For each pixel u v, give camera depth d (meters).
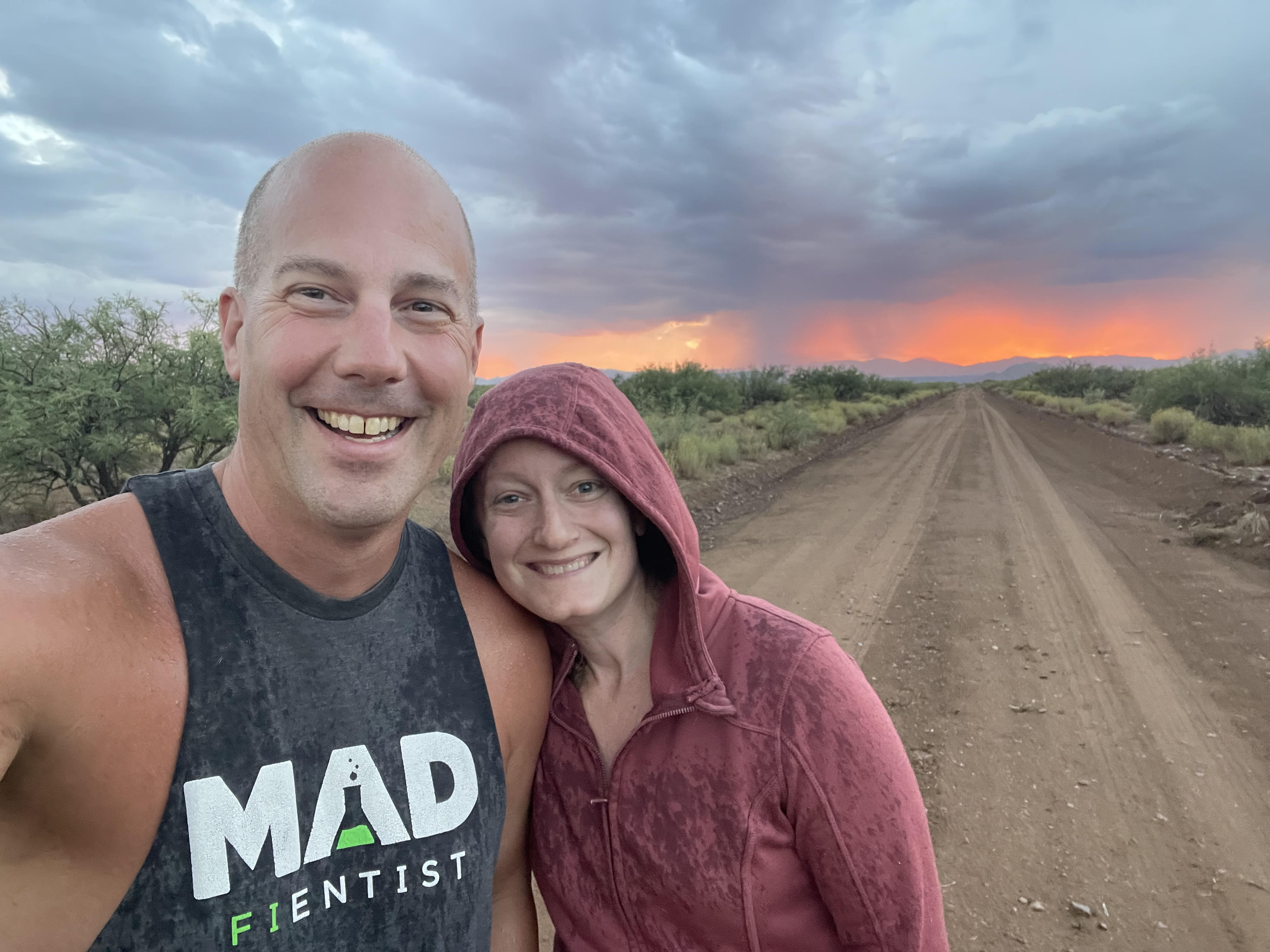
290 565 0.96
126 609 0.86
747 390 32.72
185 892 0.85
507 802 1.26
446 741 1.05
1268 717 4.27
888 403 43.84
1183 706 4.43
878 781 1.11
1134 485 12.70
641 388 25.62
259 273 0.96
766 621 1.20
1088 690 4.68
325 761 0.95
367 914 0.96
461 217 1.09
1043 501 11.45
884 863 1.11
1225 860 3.04
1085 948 2.58
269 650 0.94
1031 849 3.13
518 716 1.22
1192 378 21.00
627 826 1.20
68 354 6.54
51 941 0.83
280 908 0.89
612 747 1.27
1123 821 3.32
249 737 0.90
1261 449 12.83
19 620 0.76
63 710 0.79
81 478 6.81
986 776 3.70
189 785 0.86
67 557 0.86
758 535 9.26
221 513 0.97
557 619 1.19
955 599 6.53
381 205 0.96
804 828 1.13
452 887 1.02
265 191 0.99
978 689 4.71
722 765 1.13
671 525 1.16
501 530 1.20
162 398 6.69
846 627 5.84
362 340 0.92
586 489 1.18
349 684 0.99
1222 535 8.30
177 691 0.87
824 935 1.20
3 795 0.83
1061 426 26.17
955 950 2.57
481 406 1.28
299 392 0.94
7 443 5.92
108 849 0.84
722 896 1.14
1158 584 6.89
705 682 1.13
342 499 0.93
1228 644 5.39
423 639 1.09
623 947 1.24
